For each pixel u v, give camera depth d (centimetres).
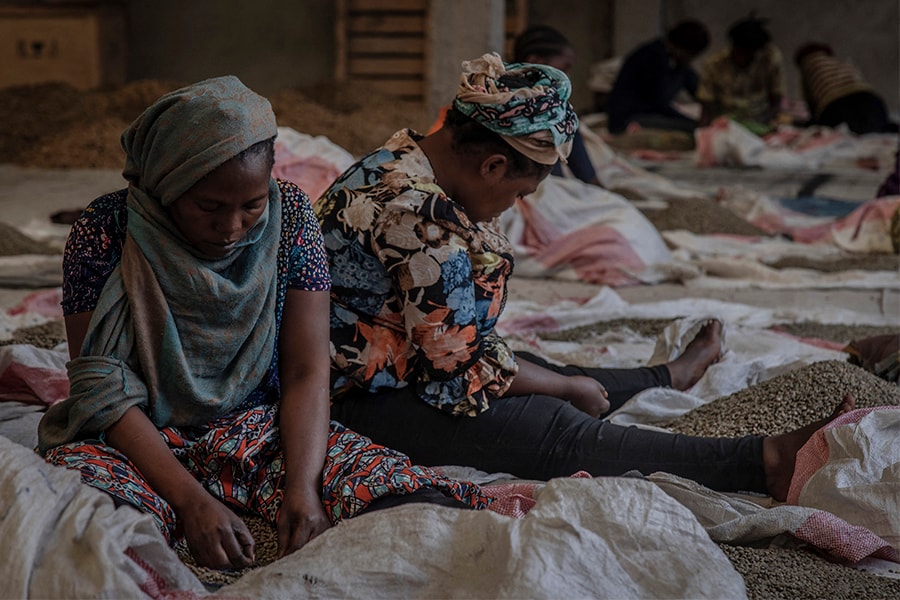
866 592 196
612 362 369
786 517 214
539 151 238
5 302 466
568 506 189
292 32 1469
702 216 709
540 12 1530
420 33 1394
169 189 195
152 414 217
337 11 1397
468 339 242
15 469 178
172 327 210
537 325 430
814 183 938
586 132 884
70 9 1391
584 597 173
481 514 185
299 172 582
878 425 235
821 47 1257
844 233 657
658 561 180
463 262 238
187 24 1466
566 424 249
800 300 505
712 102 1155
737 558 207
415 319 239
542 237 569
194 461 220
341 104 1184
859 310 482
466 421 248
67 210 715
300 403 222
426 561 182
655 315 446
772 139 1077
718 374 323
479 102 233
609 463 245
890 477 223
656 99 1175
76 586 164
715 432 283
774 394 292
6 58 1402
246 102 194
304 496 209
